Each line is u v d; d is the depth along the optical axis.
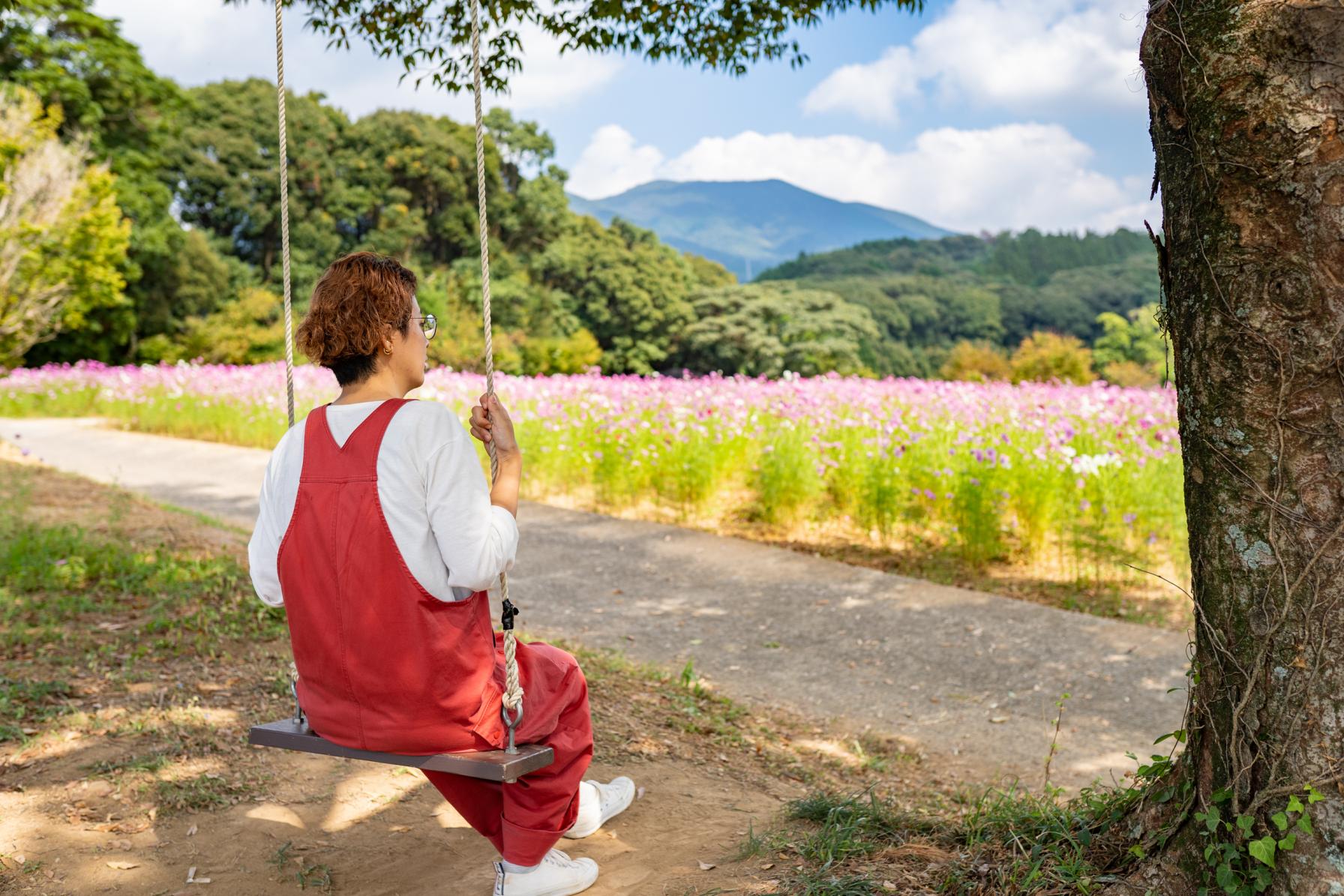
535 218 59.06
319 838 3.08
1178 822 2.34
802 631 6.61
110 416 20.77
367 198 53.06
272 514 2.28
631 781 3.32
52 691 4.18
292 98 53.59
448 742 2.22
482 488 2.17
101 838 2.99
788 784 3.98
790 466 9.69
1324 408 2.10
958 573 8.09
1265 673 2.17
